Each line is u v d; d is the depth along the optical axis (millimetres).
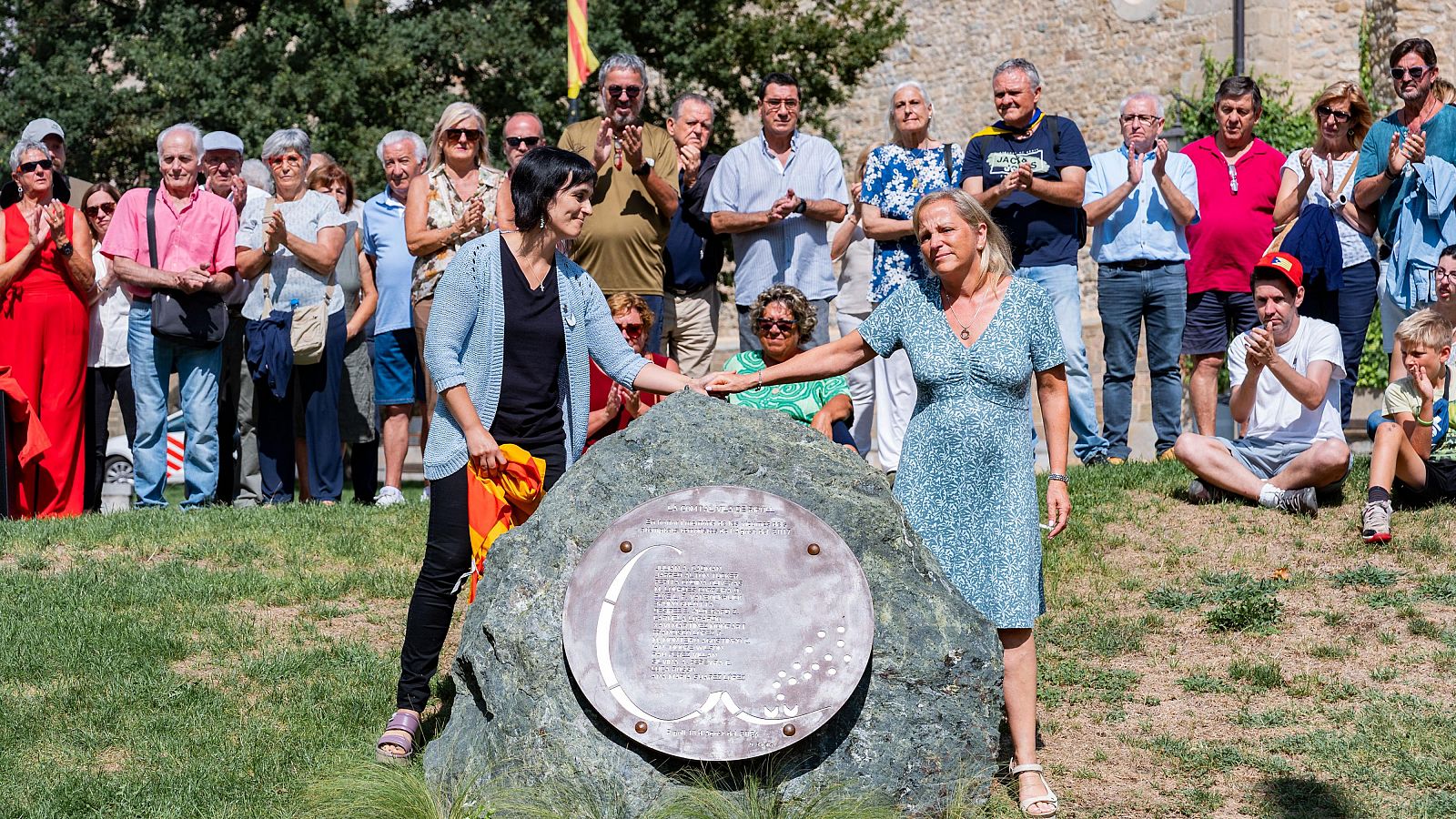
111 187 9648
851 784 4430
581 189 4891
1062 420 4824
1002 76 8219
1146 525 7668
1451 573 6820
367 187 17234
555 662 4469
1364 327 8898
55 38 19375
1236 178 9102
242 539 7617
